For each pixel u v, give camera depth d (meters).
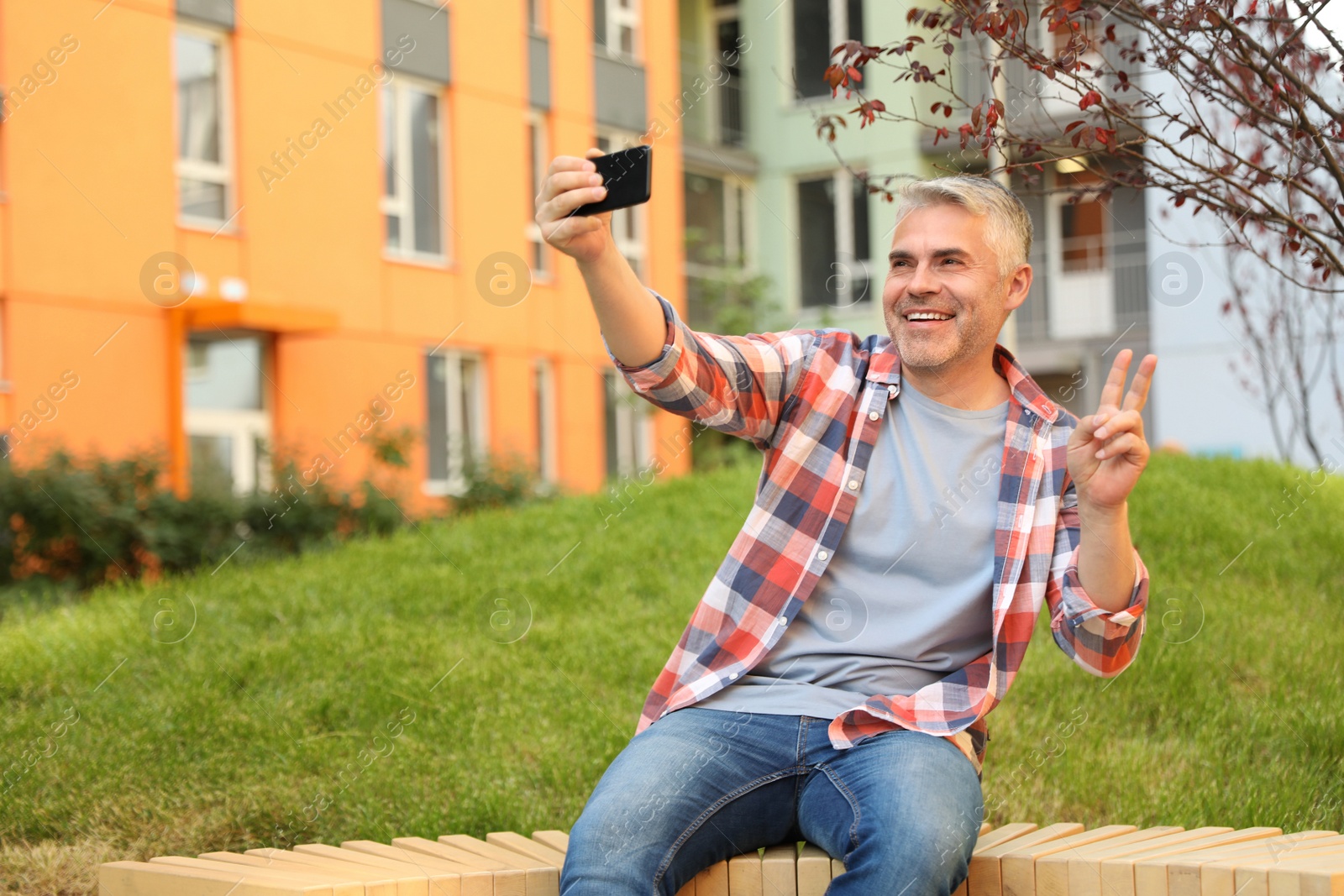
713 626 2.38
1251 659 4.82
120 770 3.95
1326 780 3.67
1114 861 2.06
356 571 7.04
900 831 1.98
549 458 15.61
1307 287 3.46
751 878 2.17
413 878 2.14
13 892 3.18
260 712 4.53
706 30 19.39
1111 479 2.16
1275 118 3.17
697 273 18.45
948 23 3.36
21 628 6.18
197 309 11.67
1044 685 4.58
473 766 4.08
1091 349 17.20
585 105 15.95
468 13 14.47
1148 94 3.24
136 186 11.29
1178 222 11.90
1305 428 7.72
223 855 2.52
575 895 2.00
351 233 13.22
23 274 10.50
